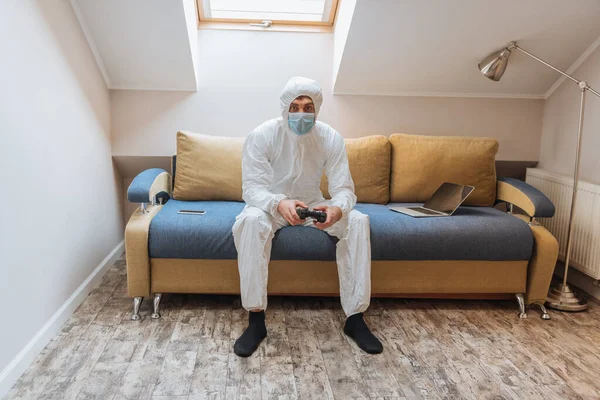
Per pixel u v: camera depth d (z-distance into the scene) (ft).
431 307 7.60
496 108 9.82
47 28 6.29
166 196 8.44
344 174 6.99
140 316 6.97
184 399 5.07
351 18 8.07
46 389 5.14
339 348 6.23
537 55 8.78
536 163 10.14
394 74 9.23
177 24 7.98
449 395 5.26
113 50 8.34
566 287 7.82
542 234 7.27
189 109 9.36
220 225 6.89
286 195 7.20
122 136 9.23
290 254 6.89
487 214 7.73
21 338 5.44
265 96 9.48
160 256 6.86
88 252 7.80
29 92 5.67
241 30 9.25
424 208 8.05
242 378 5.49
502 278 7.32
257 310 6.39
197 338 6.38
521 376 5.68
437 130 9.84
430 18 8.07
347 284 6.63
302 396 5.18
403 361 5.94
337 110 9.65
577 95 8.81
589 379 5.65
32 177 5.71
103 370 5.54
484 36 8.41
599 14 7.95
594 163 8.30
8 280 5.13
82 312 7.04
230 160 8.45
